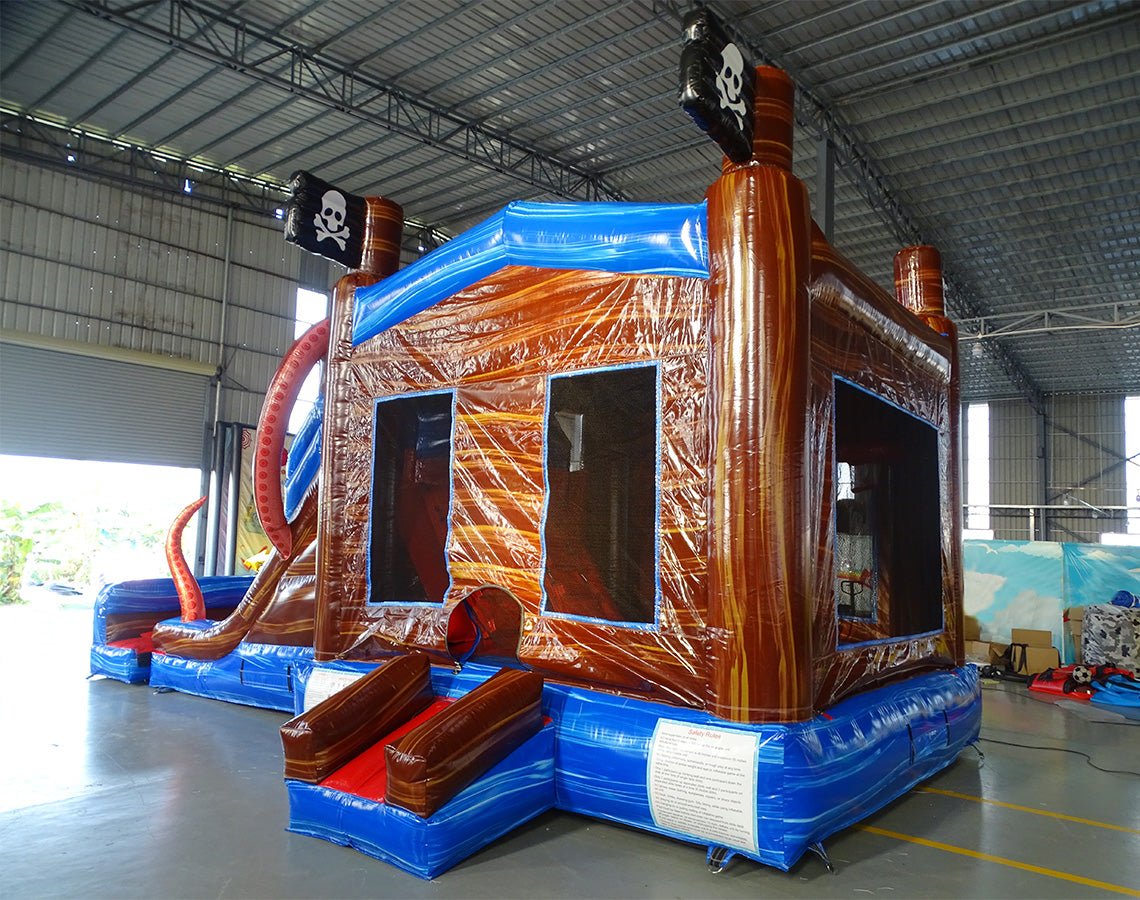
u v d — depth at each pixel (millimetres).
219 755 4660
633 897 2922
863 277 4133
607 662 3682
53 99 12031
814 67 9727
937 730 4352
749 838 3084
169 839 3389
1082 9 8523
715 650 3297
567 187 13344
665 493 3572
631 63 10141
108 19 9188
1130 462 20438
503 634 4996
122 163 13469
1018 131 10656
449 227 16344
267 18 9914
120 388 13633
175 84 11438
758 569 3230
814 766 3119
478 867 3146
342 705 3643
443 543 4402
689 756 3223
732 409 3328
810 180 12266
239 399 14992
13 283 12562
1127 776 4844
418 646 4398
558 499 3938
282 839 3414
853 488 4055
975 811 4086
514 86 10906
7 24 10062
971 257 14141
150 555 20469
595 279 3918
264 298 15344
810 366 3436
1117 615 8266
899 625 4445
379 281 5184
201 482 14555
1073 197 12086
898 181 12047
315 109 11945
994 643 9469
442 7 9398
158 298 14016
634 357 3746
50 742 4859
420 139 11555
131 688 6648
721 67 3174
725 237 3420
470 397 4340
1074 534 20828
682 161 12633
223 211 14805
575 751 3594
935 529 5012
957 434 5438
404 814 3104
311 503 5926
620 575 3682
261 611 6055
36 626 11469
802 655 3234
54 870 3062
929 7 8664
